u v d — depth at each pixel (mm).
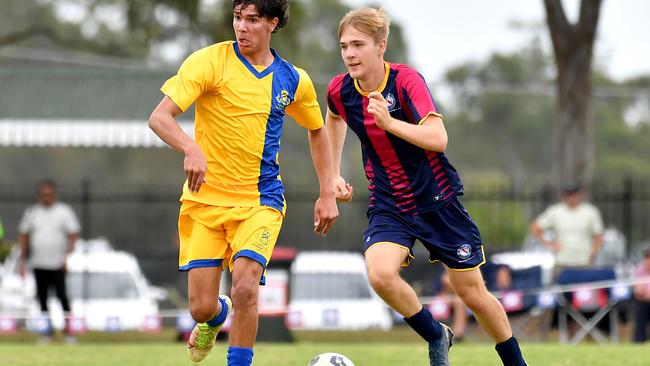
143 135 68438
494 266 53031
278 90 20516
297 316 47562
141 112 70625
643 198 60406
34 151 140375
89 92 73000
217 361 28672
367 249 20969
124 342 52844
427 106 20359
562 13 64625
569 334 49781
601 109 175500
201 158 19016
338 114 22188
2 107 70812
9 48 129625
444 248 20969
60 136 68438
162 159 142875
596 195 61875
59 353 33594
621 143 169500
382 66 20984
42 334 51719
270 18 20172
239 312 19703
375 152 21172
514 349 21453
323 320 47688
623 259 60250
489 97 187625
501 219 72875
